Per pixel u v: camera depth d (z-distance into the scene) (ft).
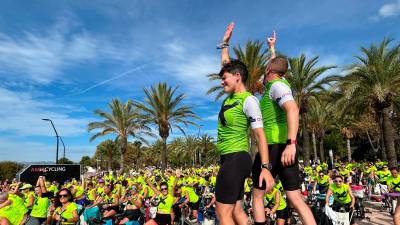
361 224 38.50
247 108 7.82
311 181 60.18
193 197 46.68
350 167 85.81
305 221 8.38
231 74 8.39
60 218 28.12
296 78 83.87
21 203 31.35
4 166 155.22
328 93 79.05
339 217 28.60
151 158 284.61
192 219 46.57
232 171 7.71
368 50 65.21
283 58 9.14
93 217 36.22
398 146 140.26
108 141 230.27
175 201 39.86
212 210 38.24
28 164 103.45
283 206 32.30
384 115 66.13
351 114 77.46
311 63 84.28
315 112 132.77
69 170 107.45
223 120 8.07
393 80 63.31
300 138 129.90
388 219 41.22
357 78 65.62
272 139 8.76
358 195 41.42
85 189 55.06
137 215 35.86
